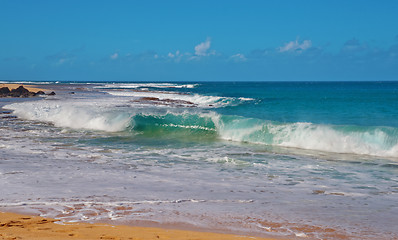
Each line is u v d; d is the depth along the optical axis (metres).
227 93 67.00
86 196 7.04
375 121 21.23
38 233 4.80
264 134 15.49
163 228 5.45
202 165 10.56
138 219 5.84
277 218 6.05
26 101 32.56
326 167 10.50
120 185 7.96
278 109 30.78
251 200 7.07
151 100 36.41
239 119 16.84
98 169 9.62
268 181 8.72
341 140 13.48
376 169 10.27
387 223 5.88
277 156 12.22
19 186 7.63
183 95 48.06
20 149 12.56
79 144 14.17
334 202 7.00
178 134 17.42
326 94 61.12
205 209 6.44
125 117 19.36
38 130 17.77
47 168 9.53
